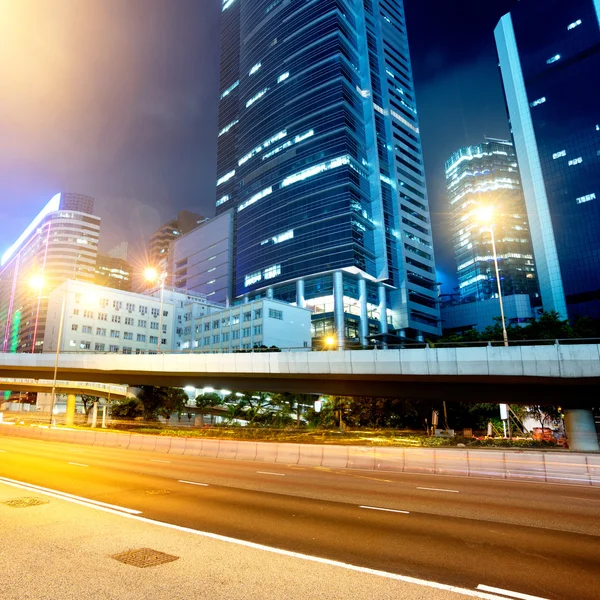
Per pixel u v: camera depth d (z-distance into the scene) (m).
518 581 5.64
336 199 112.44
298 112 126.75
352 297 112.62
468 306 139.12
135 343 116.88
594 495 12.98
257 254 128.25
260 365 38.81
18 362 48.91
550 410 42.47
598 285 110.06
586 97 120.75
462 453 17.52
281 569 5.89
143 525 8.15
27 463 17.70
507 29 141.12
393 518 9.24
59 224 177.75
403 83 147.88
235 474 16.23
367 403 48.09
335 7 126.81
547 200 122.00
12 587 5.14
